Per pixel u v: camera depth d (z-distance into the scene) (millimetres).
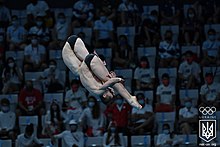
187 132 38719
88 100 39156
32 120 40000
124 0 47281
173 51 43844
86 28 46156
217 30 46656
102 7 47625
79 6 47062
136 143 38094
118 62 43625
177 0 49562
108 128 37625
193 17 46438
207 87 41250
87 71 13758
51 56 44625
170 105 40469
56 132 38500
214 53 44656
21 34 46000
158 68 43125
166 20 46812
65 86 42531
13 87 42500
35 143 38219
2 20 47875
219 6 47688
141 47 44906
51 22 46750
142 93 39250
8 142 38250
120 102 38844
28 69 43031
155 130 39438
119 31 46406
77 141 37969
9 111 39938
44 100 41344
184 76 42688
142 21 47250
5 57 44812
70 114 39375
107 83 13617
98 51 44344
